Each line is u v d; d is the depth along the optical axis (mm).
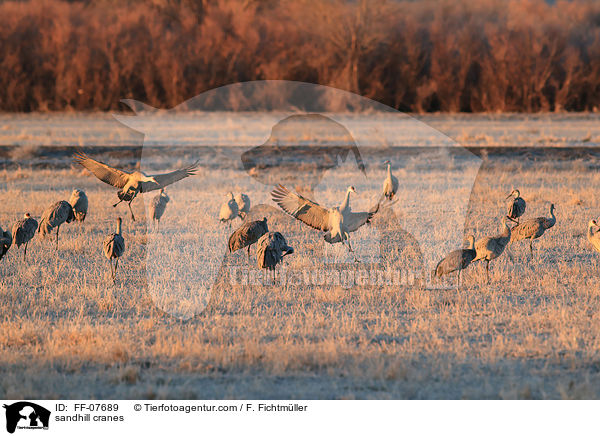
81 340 22828
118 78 131625
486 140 84938
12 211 48312
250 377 19938
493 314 25875
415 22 138500
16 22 136000
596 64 135750
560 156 74000
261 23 133375
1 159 72688
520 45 135000
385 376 19781
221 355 21250
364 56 130500
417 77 135125
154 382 19578
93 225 44031
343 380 19719
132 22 140000
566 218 45219
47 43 135750
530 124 108125
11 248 37062
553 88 136750
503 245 29969
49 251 36625
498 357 21312
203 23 139000
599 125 106250
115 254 30375
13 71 133250
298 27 133250
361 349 22125
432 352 21781
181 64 127812
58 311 26672
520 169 67438
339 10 130625
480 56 136375
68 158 73312
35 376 19422
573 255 35750
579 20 149125
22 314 26156
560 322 24625
